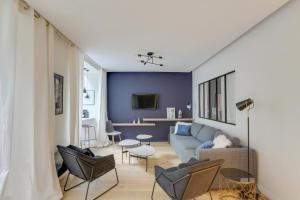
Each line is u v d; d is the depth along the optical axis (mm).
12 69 1878
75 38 3197
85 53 4090
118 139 6277
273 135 2459
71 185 2939
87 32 2941
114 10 2260
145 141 6258
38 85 2383
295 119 2113
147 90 6387
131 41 3346
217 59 4281
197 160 2527
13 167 2076
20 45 2188
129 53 4105
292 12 2150
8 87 1848
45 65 2482
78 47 3678
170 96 6406
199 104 5625
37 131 2355
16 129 2133
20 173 2133
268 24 2557
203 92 5309
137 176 3307
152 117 6367
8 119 1829
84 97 5930
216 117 4398
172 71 6316
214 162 2020
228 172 2506
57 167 2900
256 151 2805
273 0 2047
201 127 4715
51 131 2625
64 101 3381
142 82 6379
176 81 6426
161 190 2791
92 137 5449
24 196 2121
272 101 2484
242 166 2742
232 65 3574
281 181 2311
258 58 2777
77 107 3664
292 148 2150
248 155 2637
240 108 2598
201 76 5410
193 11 2283
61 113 3258
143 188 2857
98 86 5719
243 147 2914
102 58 4527
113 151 4988
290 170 2176
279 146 2350
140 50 3885
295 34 2113
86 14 2365
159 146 5590
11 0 1882
